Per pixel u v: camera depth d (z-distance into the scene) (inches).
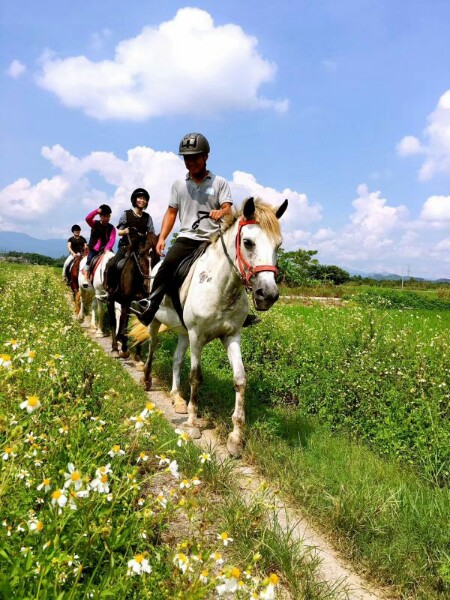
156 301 223.9
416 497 142.6
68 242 595.8
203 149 203.0
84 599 73.3
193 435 195.3
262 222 163.2
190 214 217.5
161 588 79.9
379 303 312.5
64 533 84.1
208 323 190.4
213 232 205.9
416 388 206.2
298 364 271.6
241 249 166.9
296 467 164.1
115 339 352.2
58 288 651.5
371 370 226.7
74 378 167.0
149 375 265.0
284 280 1515.7
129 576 79.0
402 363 227.9
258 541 115.6
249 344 305.1
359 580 116.2
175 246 216.4
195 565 81.4
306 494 146.4
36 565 73.4
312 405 232.8
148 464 148.7
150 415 97.6
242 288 183.0
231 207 189.0
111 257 369.7
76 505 79.1
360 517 133.3
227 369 295.9
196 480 99.0
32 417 111.6
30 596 68.1
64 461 104.1
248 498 145.6
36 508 100.2
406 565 116.2
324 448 183.9
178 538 116.5
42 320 329.7
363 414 209.6
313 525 137.6
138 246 330.0
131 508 104.2
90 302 492.7
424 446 174.4
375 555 120.0
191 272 203.3
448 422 184.5
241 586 69.2
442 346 251.3
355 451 180.5
